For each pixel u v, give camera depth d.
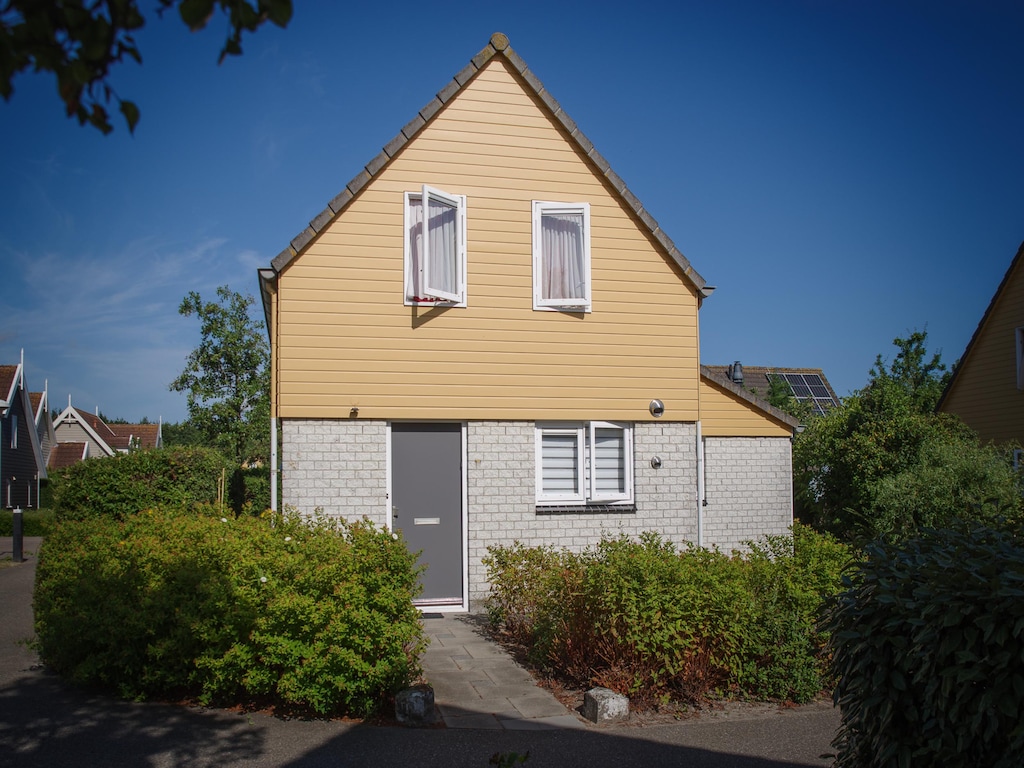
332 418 10.77
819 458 17.39
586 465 11.78
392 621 6.74
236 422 27.06
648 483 11.99
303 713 6.66
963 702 3.47
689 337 12.29
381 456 10.89
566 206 11.79
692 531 12.12
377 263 11.02
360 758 5.69
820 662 7.57
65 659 7.24
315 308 10.81
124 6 2.23
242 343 27.17
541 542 11.41
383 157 11.03
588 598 7.43
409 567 7.04
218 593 6.62
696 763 5.83
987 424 20.66
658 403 12.05
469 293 11.37
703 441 14.74
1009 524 4.16
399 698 6.54
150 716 6.50
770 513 14.89
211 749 5.79
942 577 3.63
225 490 15.42
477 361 11.33
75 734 6.03
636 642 7.07
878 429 16.39
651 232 12.16
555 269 11.84
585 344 11.80
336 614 6.48
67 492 11.98
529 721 6.71
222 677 6.54
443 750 5.91
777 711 7.19
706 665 7.39
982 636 3.48
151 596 6.81
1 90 2.16
